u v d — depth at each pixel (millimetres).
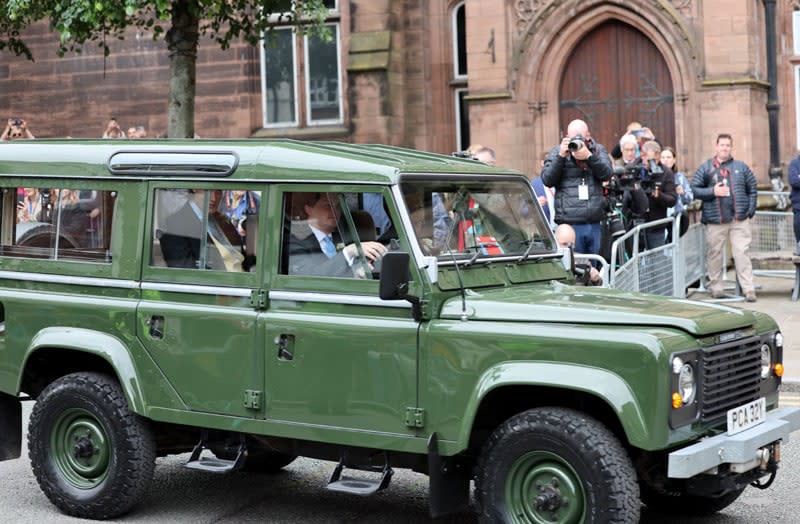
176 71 14633
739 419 5766
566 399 5832
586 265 8039
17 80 22688
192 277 6488
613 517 5344
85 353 6934
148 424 6680
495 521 5641
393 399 5887
